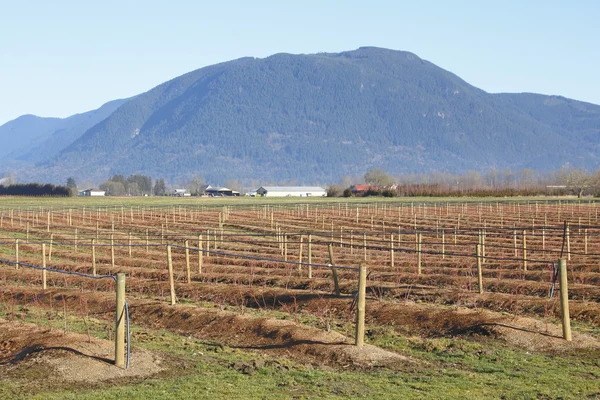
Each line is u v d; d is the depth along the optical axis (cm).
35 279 2847
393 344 1723
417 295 2328
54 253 3728
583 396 1320
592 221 5750
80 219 6838
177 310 2052
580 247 3791
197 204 11175
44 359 1494
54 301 2373
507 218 6281
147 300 2272
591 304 2066
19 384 1378
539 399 1305
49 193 15775
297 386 1376
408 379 1430
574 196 13038
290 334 1725
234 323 1875
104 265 3148
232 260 3362
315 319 2002
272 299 2283
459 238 4472
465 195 13762
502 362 1564
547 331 1755
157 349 1672
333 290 2494
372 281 2634
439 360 1595
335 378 1433
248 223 6066
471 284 2502
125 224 6134
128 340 1477
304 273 2856
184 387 1362
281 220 6412
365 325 1964
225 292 2402
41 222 6378
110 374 1441
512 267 2995
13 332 1755
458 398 1295
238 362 1534
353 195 15062
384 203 9969
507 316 1869
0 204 11094
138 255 3656
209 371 1484
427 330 1881
